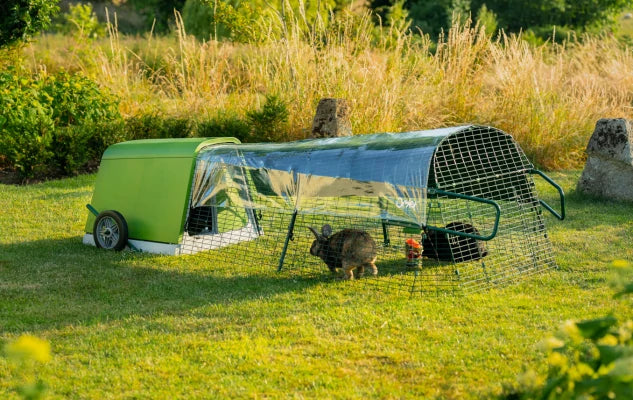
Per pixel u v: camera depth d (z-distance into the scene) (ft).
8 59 49.75
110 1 119.85
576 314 17.57
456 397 12.95
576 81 54.29
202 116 46.80
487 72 51.08
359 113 43.37
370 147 21.35
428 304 18.81
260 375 14.20
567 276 21.39
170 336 16.57
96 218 26.18
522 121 44.68
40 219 30.73
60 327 17.42
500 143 23.35
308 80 45.65
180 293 20.38
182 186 25.18
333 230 27.45
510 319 17.48
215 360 14.98
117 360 15.07
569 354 13.01
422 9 103.50
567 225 28.81
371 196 20.48
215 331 16.93
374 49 52.24
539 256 23.25
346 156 21.45
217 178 24.50
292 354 15.30
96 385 13.85
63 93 42.60
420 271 22.40
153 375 14.26
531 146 43.80
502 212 29.89
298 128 44.42
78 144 40.88
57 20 100.27
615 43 65.36
